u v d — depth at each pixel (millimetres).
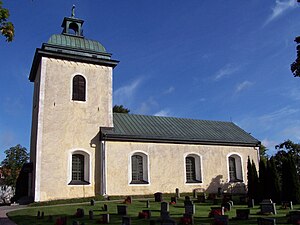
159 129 30250
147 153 27781
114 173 25984
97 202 23031
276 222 14570
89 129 26469
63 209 19812
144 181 27250
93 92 27453
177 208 20016
